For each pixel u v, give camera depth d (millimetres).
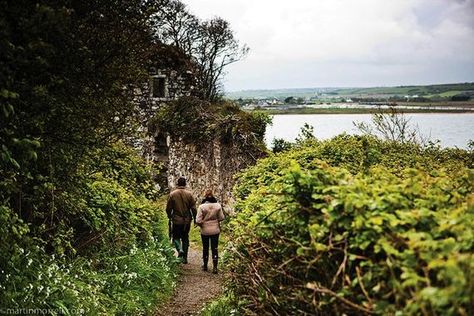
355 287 3539
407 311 2879
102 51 6121
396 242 3303
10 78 4879
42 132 5746
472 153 12266
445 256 2988
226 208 20203
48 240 6832
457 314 2617
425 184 4426
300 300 4133
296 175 4230
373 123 16391
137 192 12156
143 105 28266
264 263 4766
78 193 7492
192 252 14969
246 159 20109
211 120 22562
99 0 6168
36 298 5488
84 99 6289
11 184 5457
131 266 8609
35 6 5086
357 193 3754
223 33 37938
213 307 7621
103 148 7078
